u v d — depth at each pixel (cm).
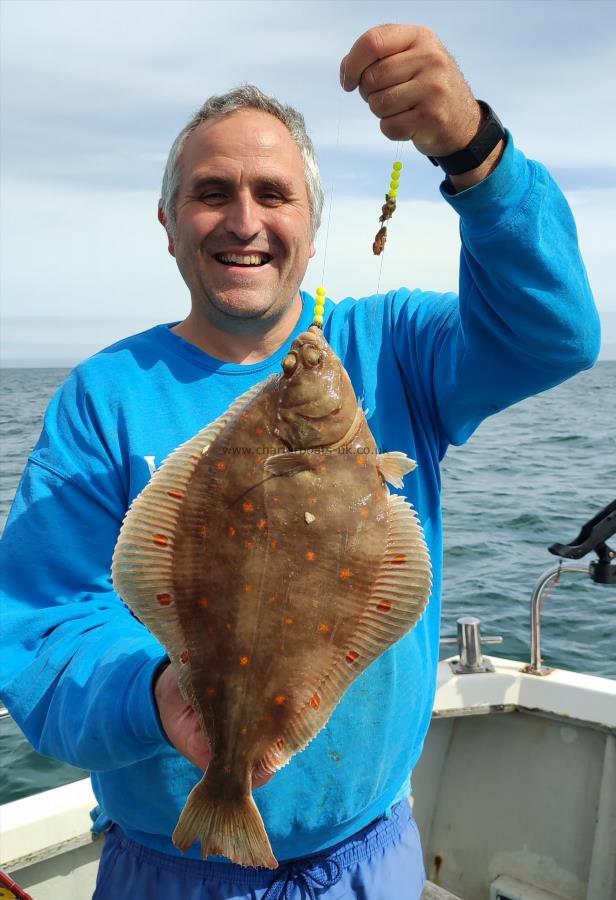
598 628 265
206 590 71
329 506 71
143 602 72
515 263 78
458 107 73
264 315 91
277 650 71
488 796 146
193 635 72
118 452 91
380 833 93
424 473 95
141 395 92
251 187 88
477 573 326
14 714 85
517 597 297
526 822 142
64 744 80
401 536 73
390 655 88
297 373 73
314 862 90
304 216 91
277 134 89
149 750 78
